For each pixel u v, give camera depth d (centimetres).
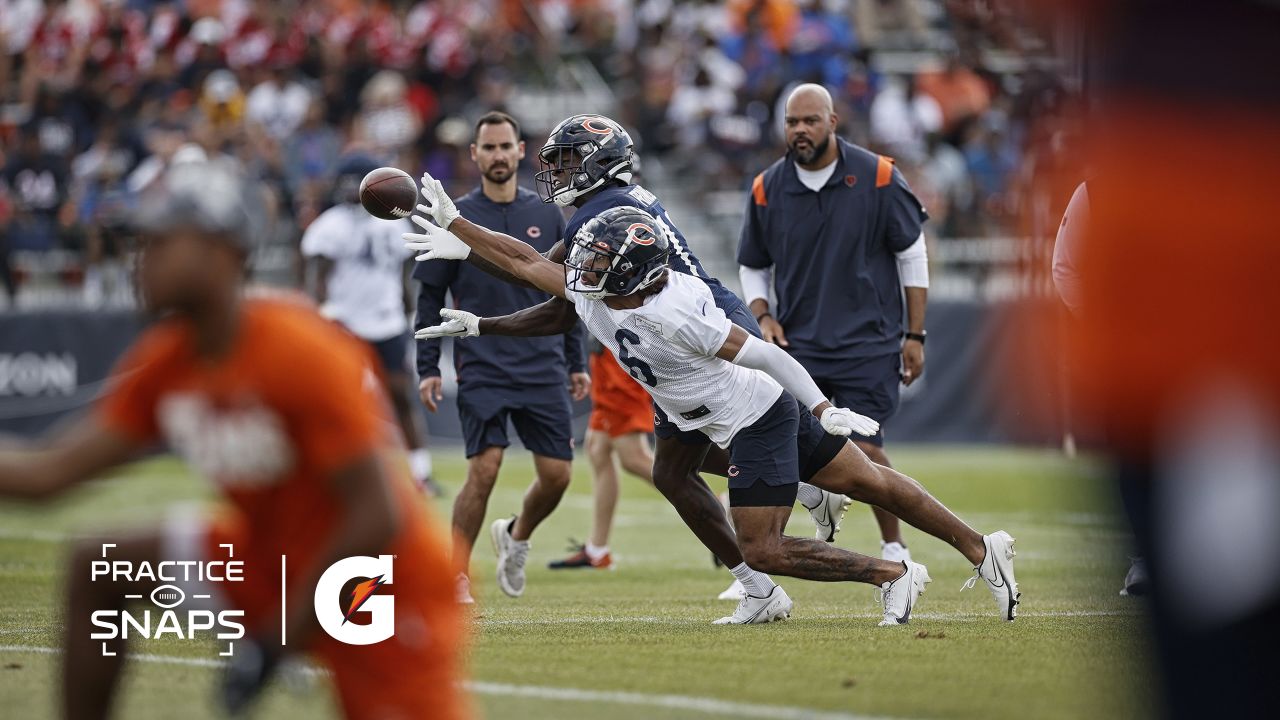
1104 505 855
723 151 7144
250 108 7094
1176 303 779
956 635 2088
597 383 3356
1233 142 759
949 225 6662
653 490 5203
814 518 2558
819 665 1839
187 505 4503
